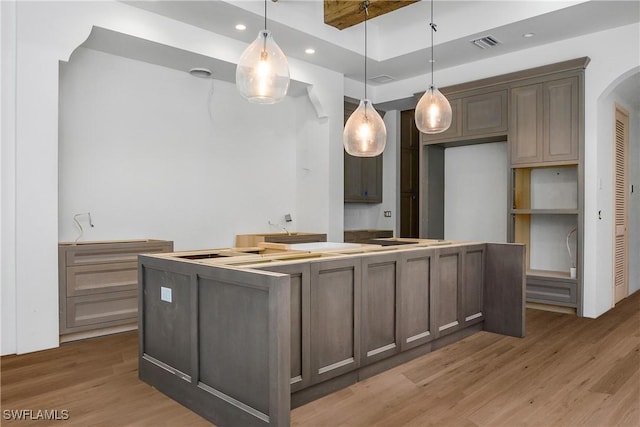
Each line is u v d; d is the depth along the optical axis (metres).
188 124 4.92
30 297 3.35
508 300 3.85
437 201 6.01
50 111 3.42
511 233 4.99
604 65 4.45
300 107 6.02
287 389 1.99
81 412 2.38
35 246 3.37
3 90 3.24
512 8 4.29
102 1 3.68
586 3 3.88
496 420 2.28
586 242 4.54
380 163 6.95
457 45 4.87
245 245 5.29
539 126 4.77
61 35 3.46
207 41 4.39
